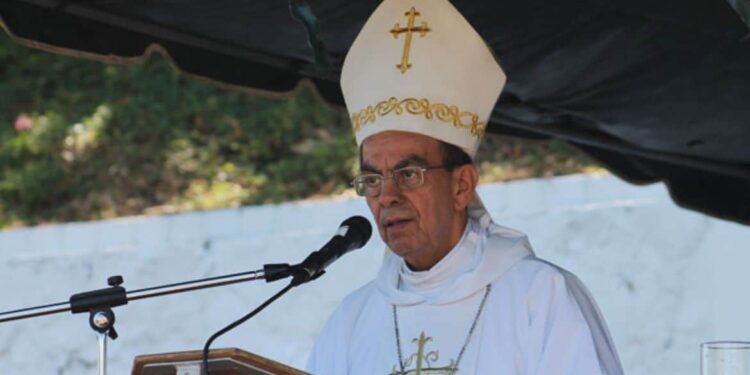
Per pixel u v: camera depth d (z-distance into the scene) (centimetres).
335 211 2272
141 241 2345
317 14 1246
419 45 1095
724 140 1490
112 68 3131
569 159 2580
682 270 2073
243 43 1359
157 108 3003
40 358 2330
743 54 1242
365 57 1105
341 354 1146
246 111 2980
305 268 951
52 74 3136
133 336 2280
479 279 1094
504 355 1069
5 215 2752
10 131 2983
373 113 1081
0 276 2369
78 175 2838
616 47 1262
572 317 1057
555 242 2142
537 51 1288
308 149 2819
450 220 1073
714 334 2042
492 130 1532
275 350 2205
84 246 2361
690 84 1327
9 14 1287
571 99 1403
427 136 1061
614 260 2108
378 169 1055
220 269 2275
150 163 2847
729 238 2055
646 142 1516
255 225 2298
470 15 1223
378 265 2173
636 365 2067
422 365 1092
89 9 1290
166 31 1329
